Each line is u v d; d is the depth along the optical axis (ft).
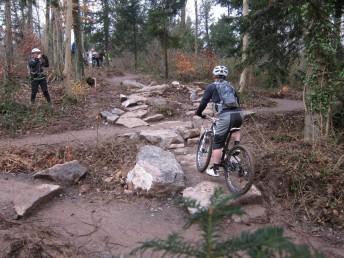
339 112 27.02
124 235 15.56
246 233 3.95
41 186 19.54
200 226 4.17
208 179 21.21
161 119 39.37
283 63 38.06
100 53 111.04
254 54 36.99
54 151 25.82
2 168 22.79
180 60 83.97
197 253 4.01
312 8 23.73
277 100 59.26
